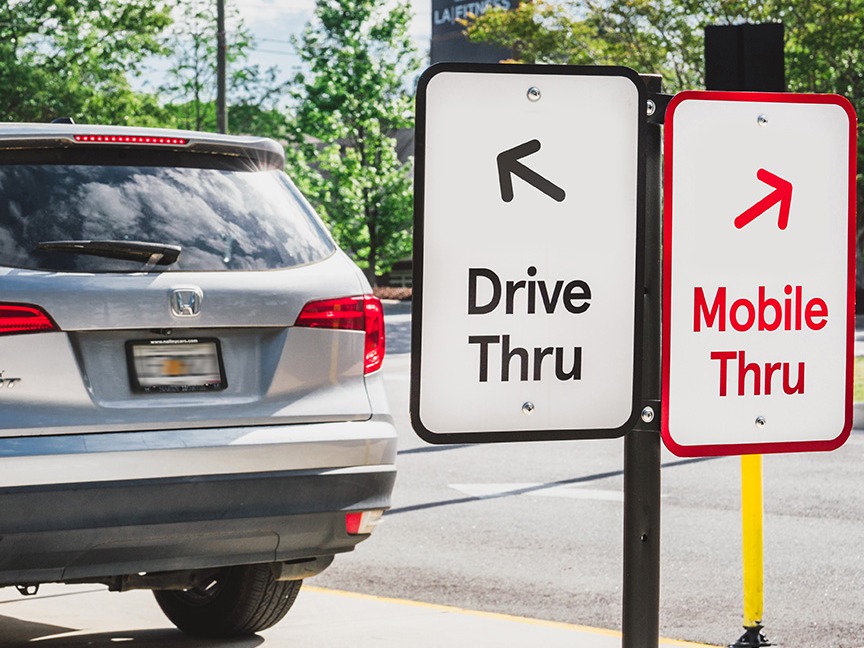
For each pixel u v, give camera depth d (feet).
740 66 15.93
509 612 21.75
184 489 15.34
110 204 15.96
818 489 32.76
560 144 9.22
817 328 9.93
